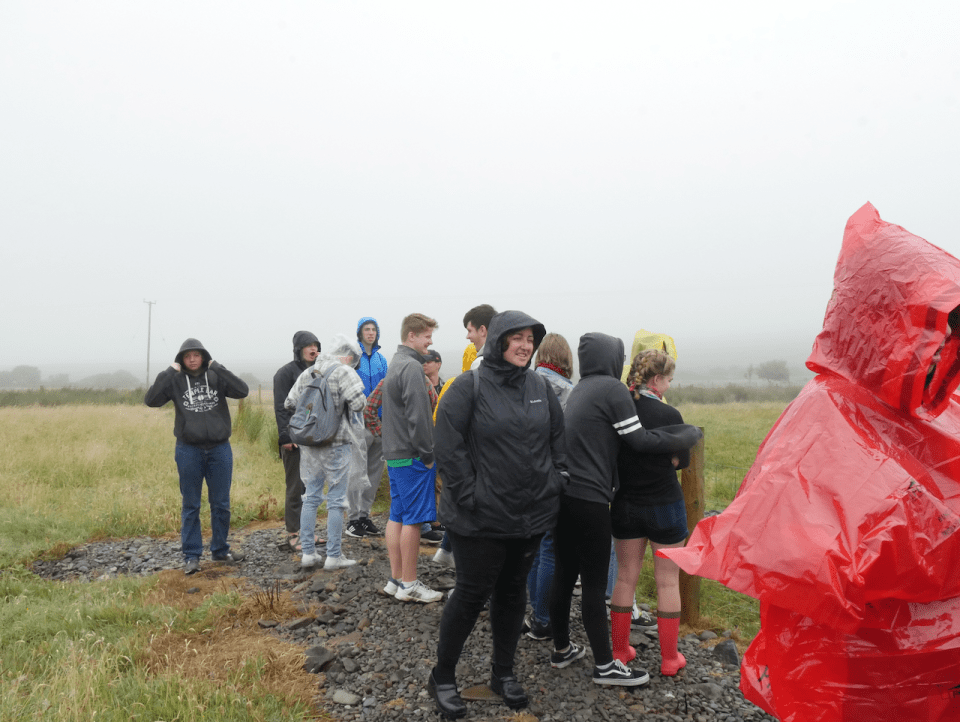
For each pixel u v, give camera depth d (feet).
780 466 5.36
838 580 4.68
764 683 5.78
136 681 10.16
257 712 9.42
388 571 15.85
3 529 19.98
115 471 28.66
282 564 17.02
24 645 11.85
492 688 10.18
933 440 5.25
